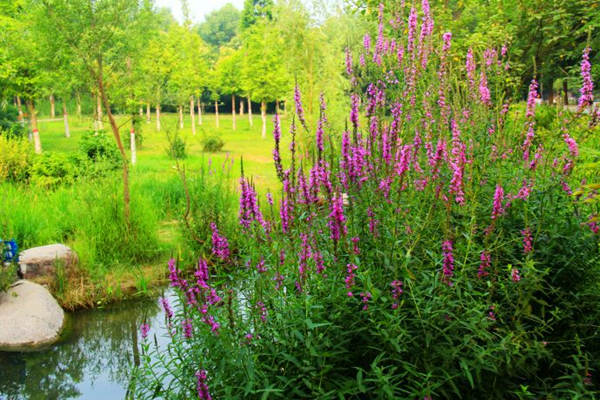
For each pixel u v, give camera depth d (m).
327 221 3.49
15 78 17.27
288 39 12.41
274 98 36.41
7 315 5.68
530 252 2.94
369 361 3.08
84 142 14.55
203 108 68.25
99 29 8.02
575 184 3.86
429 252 2.98
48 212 8.91
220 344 2.77
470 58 4.49
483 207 3.44
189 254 7.41
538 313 3.30
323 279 3.10
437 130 3.96
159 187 11.33
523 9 9.17
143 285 6.78
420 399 2.58
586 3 8.77
